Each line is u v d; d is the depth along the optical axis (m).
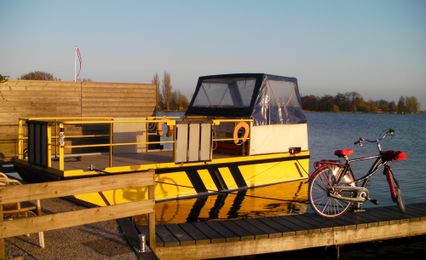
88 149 14.70
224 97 14.04
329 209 8.55
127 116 15.61
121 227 7.14
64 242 6.47
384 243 9.17
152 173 6.41
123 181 6.16
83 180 5.88
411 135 47.50
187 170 11.34
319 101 113.94
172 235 7.09
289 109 13.93
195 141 11.43
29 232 5.60
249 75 13.52
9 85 13.34
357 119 98.19
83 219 5.90
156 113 16.27
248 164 12.66
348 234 7.92
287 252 8.40
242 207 10.97
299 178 14.10
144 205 6.37
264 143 13.18
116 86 15.32
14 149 13.48
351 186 8.28
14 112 13.46
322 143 35.88
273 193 12.47
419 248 9.03
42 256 5.94
